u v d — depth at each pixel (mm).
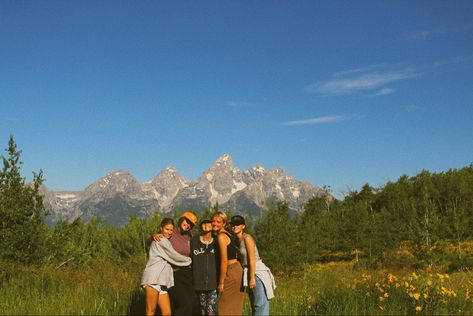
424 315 7652
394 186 59875
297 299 8797
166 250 6844
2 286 9227
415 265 25031
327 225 38375
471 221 31781
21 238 11445
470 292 9102
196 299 7500
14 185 11930
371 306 7895
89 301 7754
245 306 8039
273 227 30297
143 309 7660
